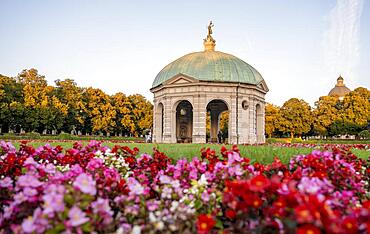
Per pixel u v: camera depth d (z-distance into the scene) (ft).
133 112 296.92
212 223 14.74
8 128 236.43
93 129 274.36
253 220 16.24
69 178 20.13
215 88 155.22
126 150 37.14
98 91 277.44
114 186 20.07
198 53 177.88
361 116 267.80
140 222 16.85
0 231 17.22
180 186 22.36
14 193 20.99
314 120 284.41
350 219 13.48
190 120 185.06
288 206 14.42
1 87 218.79
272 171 26.05
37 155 33.58
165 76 170.19
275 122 285.64
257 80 165.99
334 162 24.38
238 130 154.92
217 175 22.15
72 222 13.94
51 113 225.76
